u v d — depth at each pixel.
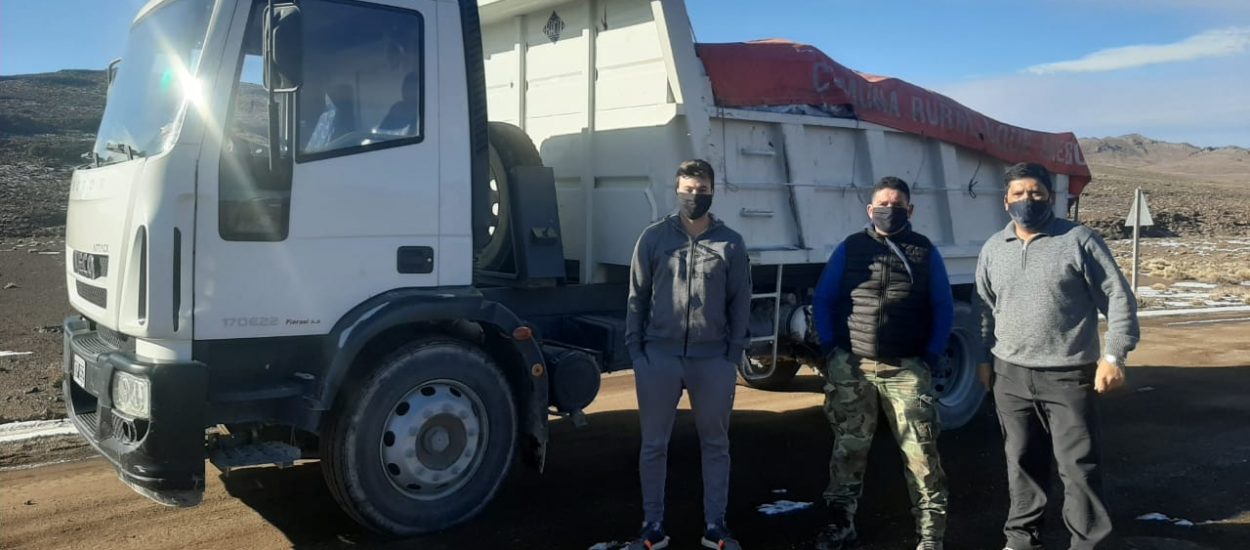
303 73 4.54
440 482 5.04
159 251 4.28
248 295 4.50
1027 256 4.45
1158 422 8.31
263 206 4.51
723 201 6.19
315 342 4.78
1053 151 8.65
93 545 4.88
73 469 6.27
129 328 4.43
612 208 6.23
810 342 7.16
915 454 4.64
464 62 5.14
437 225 5.05
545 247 5.79
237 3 4.47
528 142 6.02
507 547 4.93
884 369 4.70
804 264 7.03
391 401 4.85
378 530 4.90
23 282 19.28
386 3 4.87
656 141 5.86
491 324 5.16
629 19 6.04
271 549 4.86
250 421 4.61
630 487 6.07
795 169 6.59
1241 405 9.09
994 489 6.21
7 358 10.57
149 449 4.23
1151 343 13.52
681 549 4.92
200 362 4.35
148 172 4.34
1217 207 69.88
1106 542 5.16
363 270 4.82
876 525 5.38
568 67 6.57
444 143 5.06
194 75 4.41
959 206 8.00
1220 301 20.86
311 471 6.24
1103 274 4.26
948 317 4.70
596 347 5.88
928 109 7.55
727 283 4.64
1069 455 4.39
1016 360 4.50
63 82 90.38
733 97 6.09
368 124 4.81
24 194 40.12
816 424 8.05
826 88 6.73
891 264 4.70
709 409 4.70
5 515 5.32
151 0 5.20
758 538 5.14
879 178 7.22
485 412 5.16
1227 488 6.26
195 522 5.25
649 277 4.70
